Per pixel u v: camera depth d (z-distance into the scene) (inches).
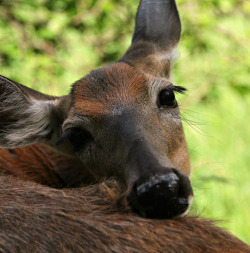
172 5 445.1
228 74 637.9
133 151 326.6
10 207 280.2
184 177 307.0
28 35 606.9
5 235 270.2
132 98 364.2
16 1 601.9
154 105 368.2
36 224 272.5
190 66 636.7
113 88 371.9
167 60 428.1
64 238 266.5
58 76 601.9
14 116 395.5
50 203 283.6
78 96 379.2
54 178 415.5
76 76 602.9
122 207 289.0
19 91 390.9
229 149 666.2
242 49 641.0
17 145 398.6
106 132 355.6
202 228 282.0
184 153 387.5
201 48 626.5
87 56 621.0
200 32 620.4
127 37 631.2
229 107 738.8
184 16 618.2
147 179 295.9
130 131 342.3
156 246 264.5
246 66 637.9
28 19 605.0
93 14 615.8
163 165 306.0
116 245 263.4
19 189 293.9
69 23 617.0
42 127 407.2
